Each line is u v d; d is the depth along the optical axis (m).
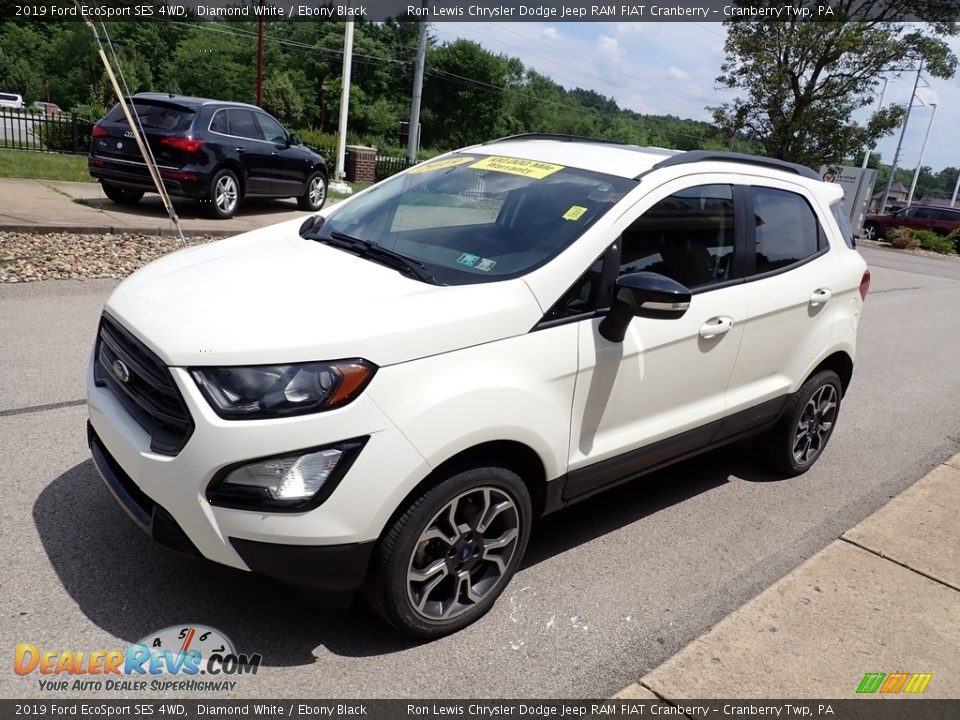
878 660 3.04
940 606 3.46
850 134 30.08
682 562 3.70
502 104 88.69
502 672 2.80
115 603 2.91
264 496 2.44
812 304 4.30
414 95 27.05
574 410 3.11
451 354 2.70
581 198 3.39
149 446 2.60
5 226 8.89
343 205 4.12
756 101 31.00
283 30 78.06
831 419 4.94
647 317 2.99
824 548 3.89
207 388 2.45
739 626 3.16
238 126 12.32
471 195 3.64
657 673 2.83
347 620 2.98
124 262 8.41
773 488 4.67
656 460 3.67
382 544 2.64
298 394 2.45
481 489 2.84
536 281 2.99
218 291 2.88
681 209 3.55
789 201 4.27
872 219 32.25
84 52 64.19
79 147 18.52
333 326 2.57
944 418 6.54
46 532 3.29
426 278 3.04
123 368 2.77
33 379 4.94
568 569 3.52
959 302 14.26
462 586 2.96
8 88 64.12
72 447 4.07
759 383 4.18
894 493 4.80
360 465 2.49
